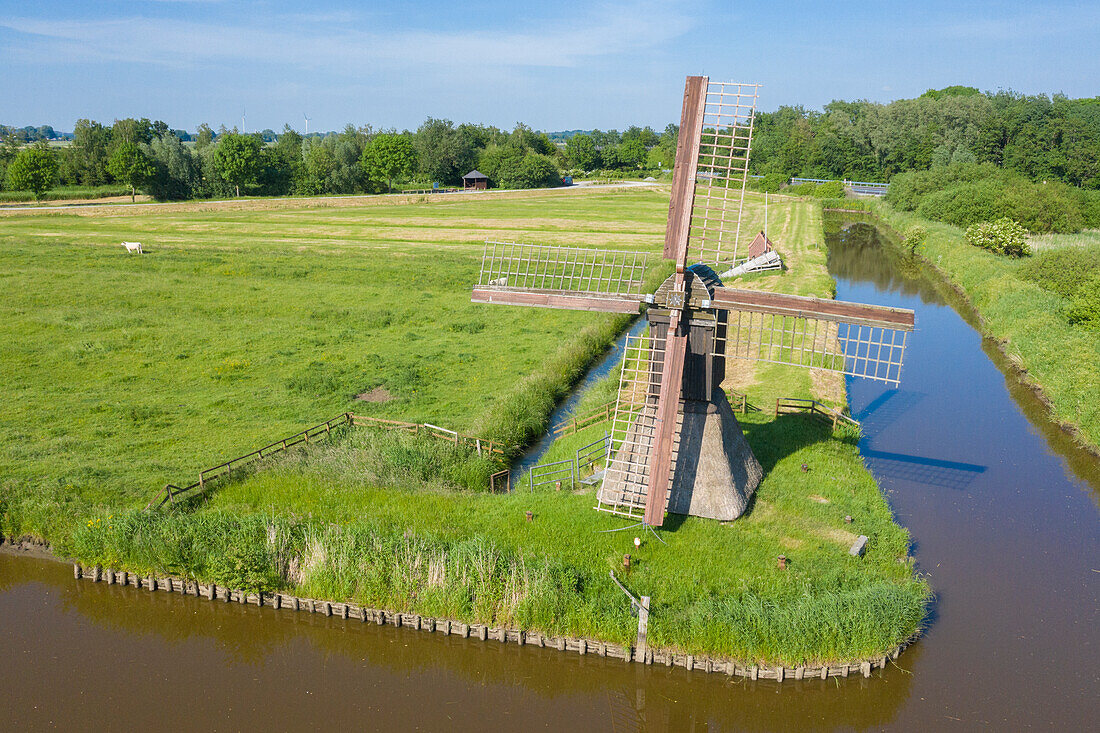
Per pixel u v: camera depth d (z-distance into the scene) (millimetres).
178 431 24141
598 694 14438
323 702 13906
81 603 16734
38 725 13031
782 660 14211
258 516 17844
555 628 15023
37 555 18062
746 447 19359
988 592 16391
